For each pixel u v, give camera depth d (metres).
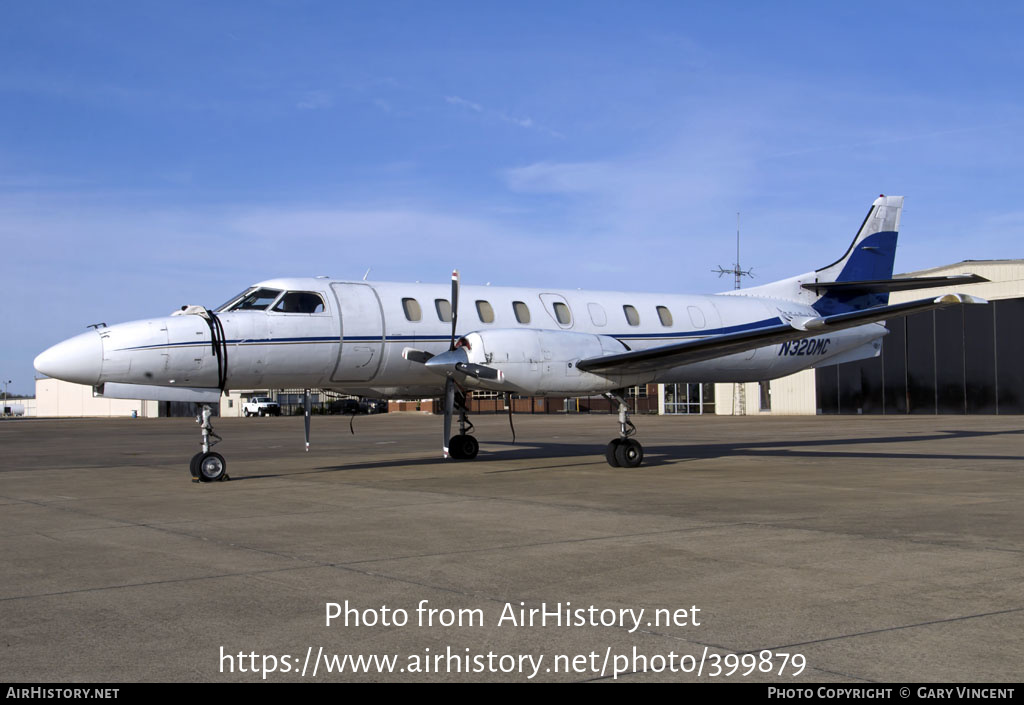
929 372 40.03
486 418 47.03
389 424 42.22
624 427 15.08
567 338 14.64
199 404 14.05
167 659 4.54
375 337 14.98
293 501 10.77
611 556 7.00
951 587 5.85
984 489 11.31
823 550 7.17
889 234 20.78
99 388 13.50
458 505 10.19
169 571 6.58
